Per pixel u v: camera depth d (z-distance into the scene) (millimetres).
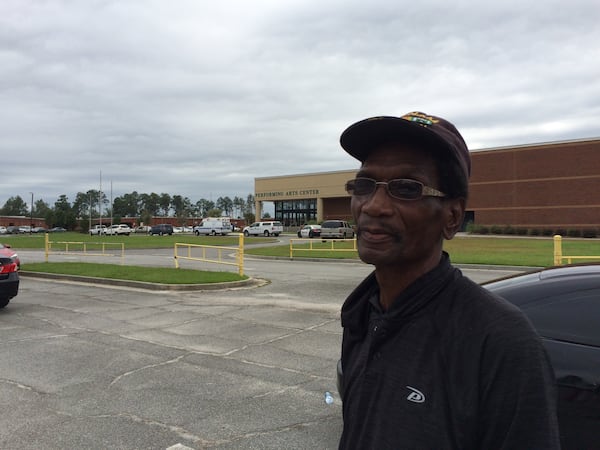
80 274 14531
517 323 1014
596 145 46062
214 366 5812
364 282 1391
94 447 3746
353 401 1234
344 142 1265
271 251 27719
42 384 5199
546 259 18938
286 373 5535
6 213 174125
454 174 1186
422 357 1090
